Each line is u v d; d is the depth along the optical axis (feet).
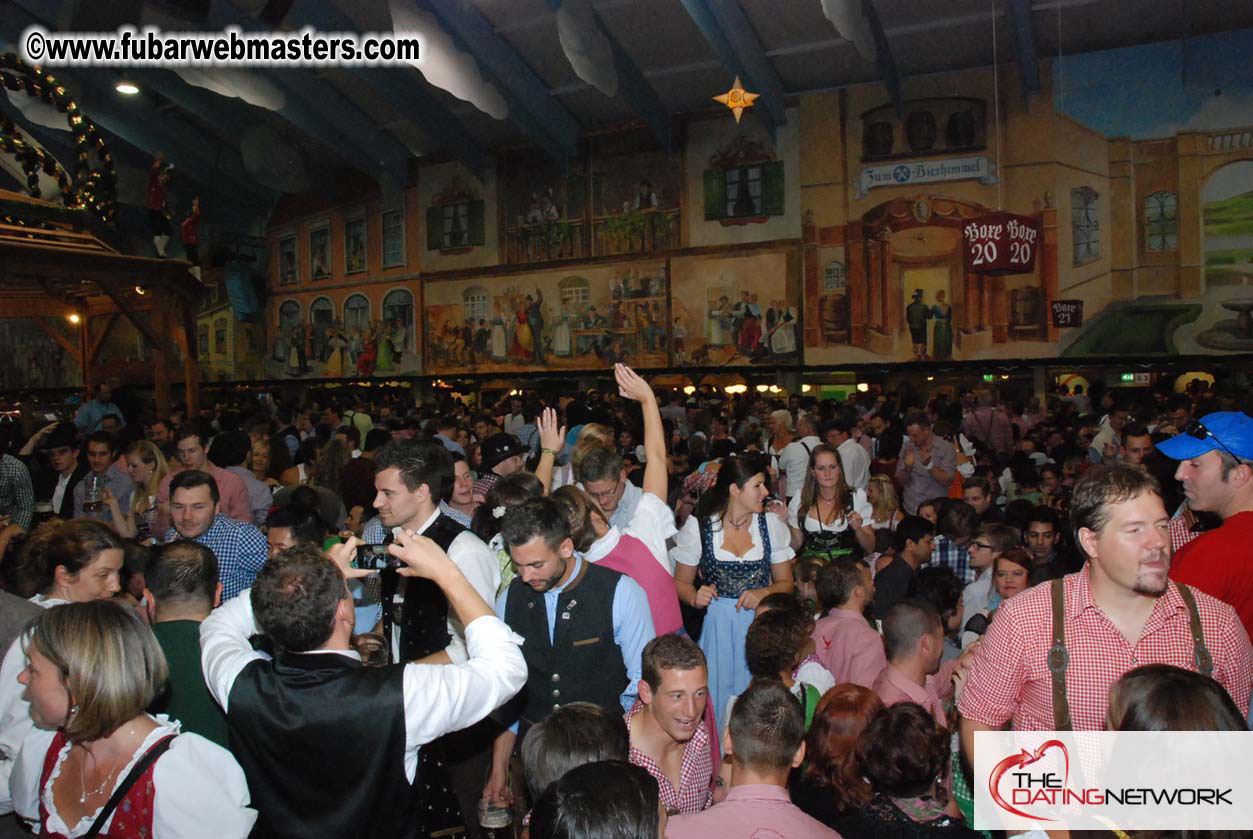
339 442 22.67
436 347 84.33
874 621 15.93
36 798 7.33
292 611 6.76
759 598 13.99
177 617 8.89
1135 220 58.34
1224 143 55.98
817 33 59.47
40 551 10.10
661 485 12.77
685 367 71.97
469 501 16.26
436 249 83.92
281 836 6.65
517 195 79.77
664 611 11.96
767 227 69.36
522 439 36.11
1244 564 8.65
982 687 7.86
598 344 76.33
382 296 87.51
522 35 61.87
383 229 87.20
